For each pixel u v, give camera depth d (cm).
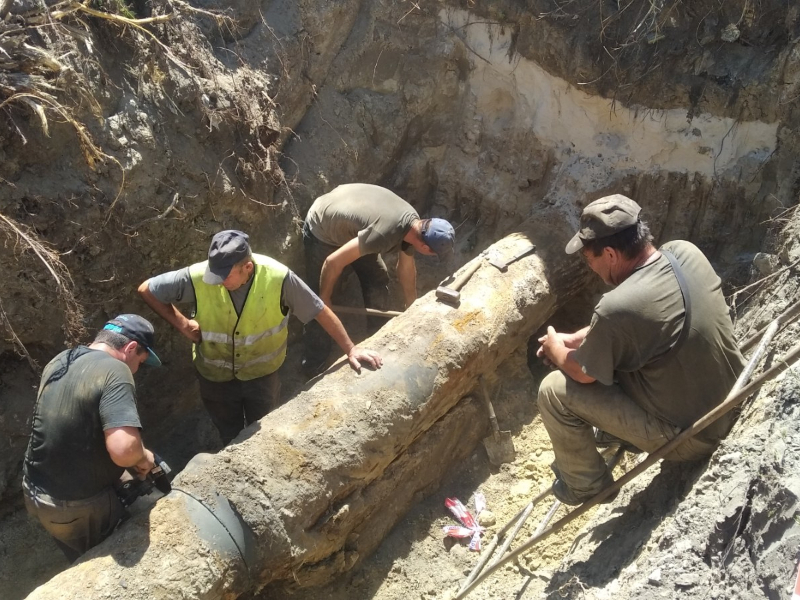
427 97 505
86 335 370
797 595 202
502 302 407
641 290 261
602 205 270
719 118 429
